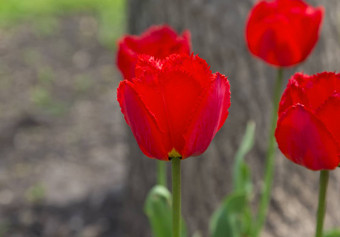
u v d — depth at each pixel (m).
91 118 5.97
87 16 9.82
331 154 1.10
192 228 2.90
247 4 2.65
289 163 2.88
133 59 1.49
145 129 1.03
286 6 1.77
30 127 5.77
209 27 2.68
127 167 3.32
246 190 2.01
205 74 1.02
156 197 1.91
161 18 2.78
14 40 8.68
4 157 5.13
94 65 7.59
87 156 5.09
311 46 1.71
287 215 2.86
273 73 2.73
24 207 4.23
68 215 4.08
